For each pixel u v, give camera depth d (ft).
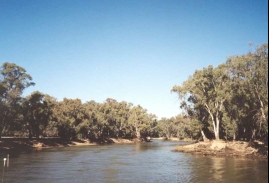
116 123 432.66
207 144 191.72
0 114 207.92
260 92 132.46
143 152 197.88
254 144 161.89
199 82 201.87
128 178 87.66
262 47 128.06
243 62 132.16
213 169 104.68
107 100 500.33
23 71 221.66
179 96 215.51
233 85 143.43
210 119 229.66
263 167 108.06
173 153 187.52
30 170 103.35
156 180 84.07
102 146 292.81
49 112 269.03
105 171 102.32
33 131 278.67
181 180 83.61
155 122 536.83
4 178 86.53
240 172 96.27
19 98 218.18
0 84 203.92
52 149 229.66
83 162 131.13
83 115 335.26
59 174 94.84
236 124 203.72
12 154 172.65
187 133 274.36
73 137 327.06
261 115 138.10
